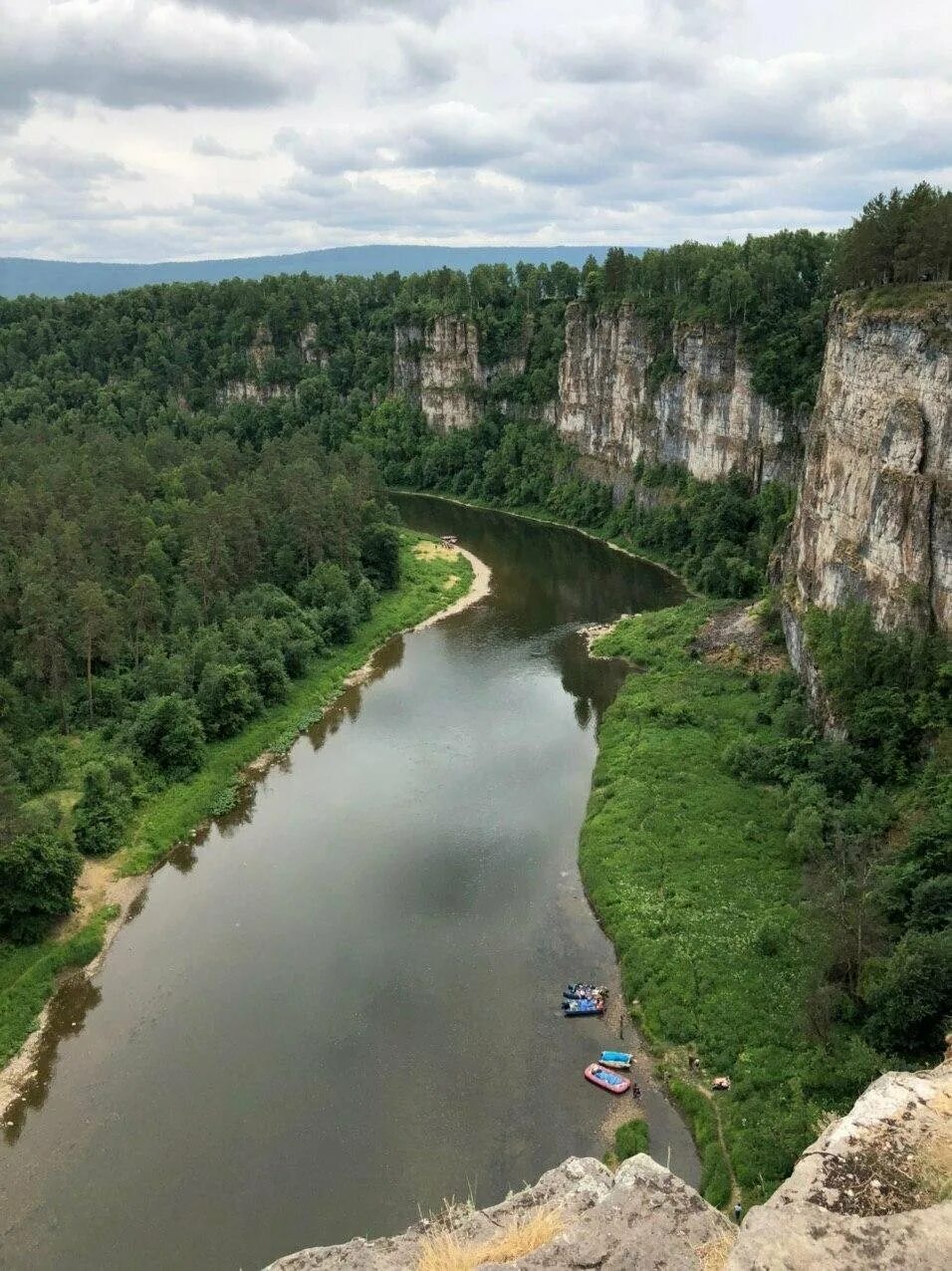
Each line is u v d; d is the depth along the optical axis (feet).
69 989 171.12
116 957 179.11
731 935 170.91
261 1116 143.33
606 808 219.00
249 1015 163.63
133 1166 135.44
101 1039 159.12
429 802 233.76
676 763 235.20
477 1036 157.07
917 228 236.84
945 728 190.80
